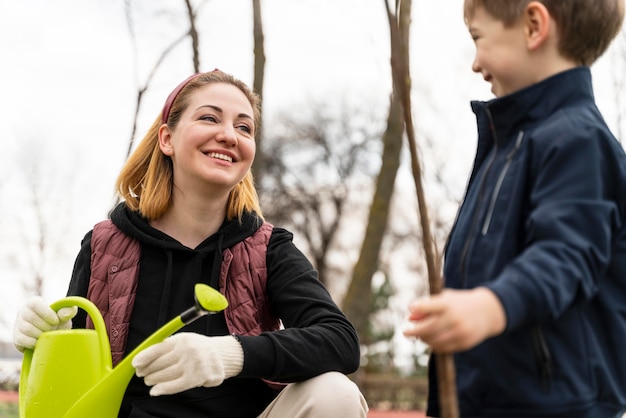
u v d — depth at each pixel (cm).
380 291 3017
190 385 204
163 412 238
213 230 261
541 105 177
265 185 3170
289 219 3262
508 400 168
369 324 2728
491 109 183
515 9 176
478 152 190
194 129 253
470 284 175
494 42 180
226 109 259
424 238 151
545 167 168
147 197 259
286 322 253
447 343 143
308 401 225
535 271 150
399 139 829
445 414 146
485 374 171
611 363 171
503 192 175
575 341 167
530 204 170
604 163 167
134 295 251
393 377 1917
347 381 230
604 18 179
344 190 3234
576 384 165
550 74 179
